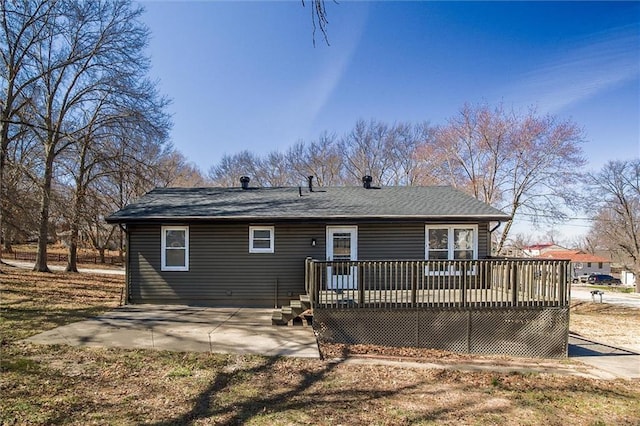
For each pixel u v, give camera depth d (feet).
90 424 13.56
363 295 28.35
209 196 46.39
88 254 126.00
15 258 105.09
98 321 30.04
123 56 59.57
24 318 30.19
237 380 18.75
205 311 35.63
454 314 28.17
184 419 14.34
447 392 18.79
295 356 22.75
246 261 39.27
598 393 19.79
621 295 94.63
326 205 41.45
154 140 64.90
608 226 129.08
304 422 14.53
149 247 39.11
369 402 16.92
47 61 59.11
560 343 27.94
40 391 16.22
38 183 47.24
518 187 79.61
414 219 37.42
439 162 90.63
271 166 132.26
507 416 16.14
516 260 28.35
